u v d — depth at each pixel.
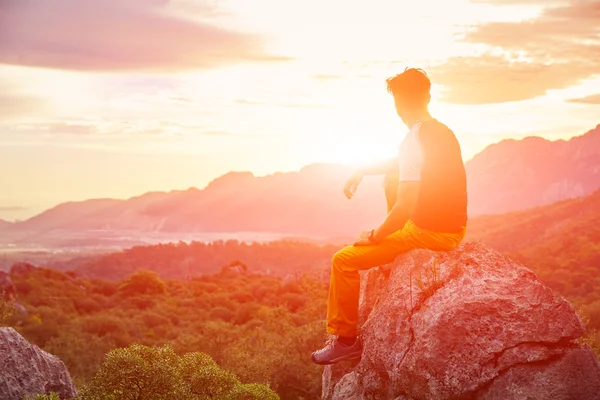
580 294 62.66
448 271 3.86
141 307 67.12
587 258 88.06
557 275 72.50
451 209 3.88
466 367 3.60
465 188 3.97
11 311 14.38
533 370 3.52
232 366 10.59
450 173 3.88
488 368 3.57
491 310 3.64
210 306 62.81
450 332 3.65
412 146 3.85
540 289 3.67
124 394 4.00
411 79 3.94
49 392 4.62
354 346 4.24
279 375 10.00
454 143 3.94
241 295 66.00
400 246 4.04
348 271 4.16
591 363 3.56
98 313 59.31
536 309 3.62
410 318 3.87
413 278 3.95
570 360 3.52
